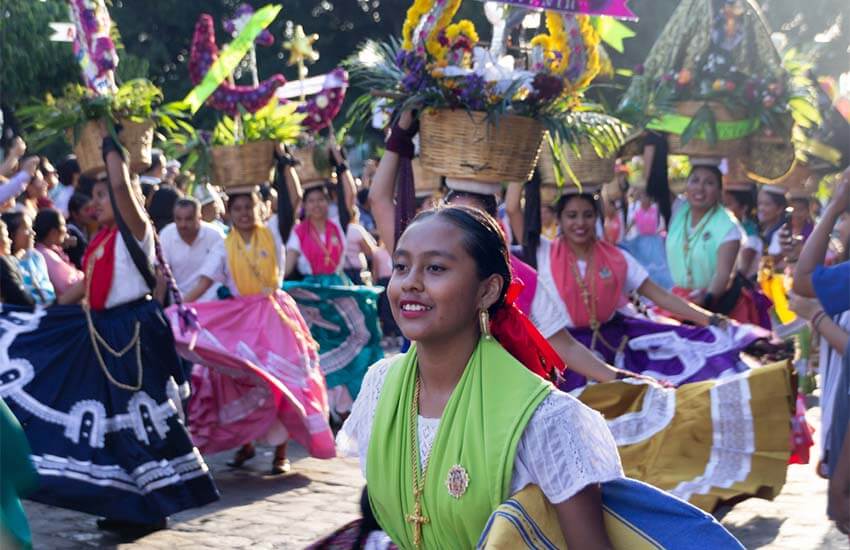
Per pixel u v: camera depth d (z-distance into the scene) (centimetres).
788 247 864
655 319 643
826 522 592
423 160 454
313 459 780
